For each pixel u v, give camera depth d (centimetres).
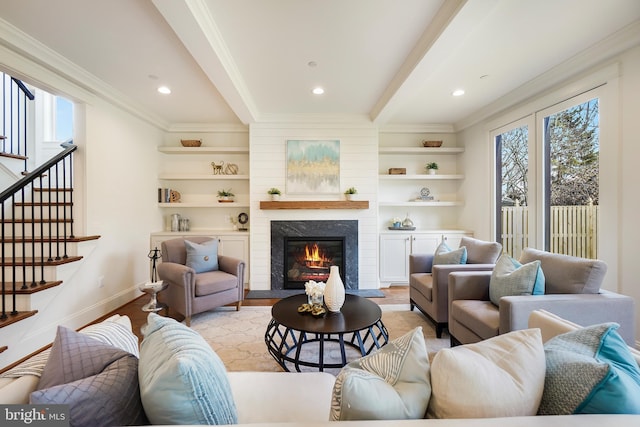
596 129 252
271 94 339
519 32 217
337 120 422
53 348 91
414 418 73
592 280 189
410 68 253
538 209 312
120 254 354
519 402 73
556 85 287
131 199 376
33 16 198
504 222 371
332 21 204
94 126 314
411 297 337
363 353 188
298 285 422
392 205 474
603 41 227
